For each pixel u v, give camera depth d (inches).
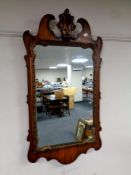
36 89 61.7
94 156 71.9
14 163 62.4
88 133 69.0
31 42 59.4
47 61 62.5
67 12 61.9
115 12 70.5
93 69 67.2
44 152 63.6
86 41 65.1
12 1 59.0
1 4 58.1
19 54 60.6
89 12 67.1
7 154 61.5
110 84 72.0
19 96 61.5
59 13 63.7
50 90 64.1
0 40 58.7
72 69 65.8
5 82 59.9
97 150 71.8
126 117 75.7
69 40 63.1
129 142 77.2
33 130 61.9
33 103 61.2
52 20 62.6
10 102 60.8
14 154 62.2
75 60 65.5
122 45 72.4
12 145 61.8
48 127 64.3
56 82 64.6
